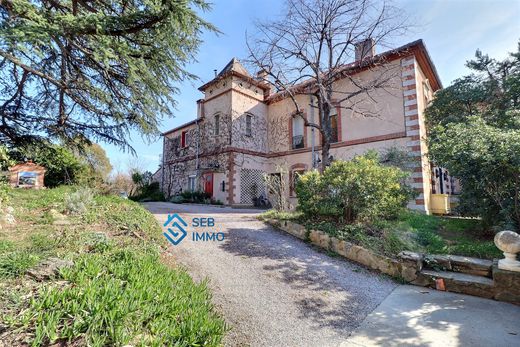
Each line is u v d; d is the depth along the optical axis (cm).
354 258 524
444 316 335
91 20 445
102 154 2461
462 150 527
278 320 313
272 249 550
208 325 224
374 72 1172
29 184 937
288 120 1560
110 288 219
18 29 375
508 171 488
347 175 627
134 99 675
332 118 1347
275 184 941
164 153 2100
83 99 714
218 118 1594
